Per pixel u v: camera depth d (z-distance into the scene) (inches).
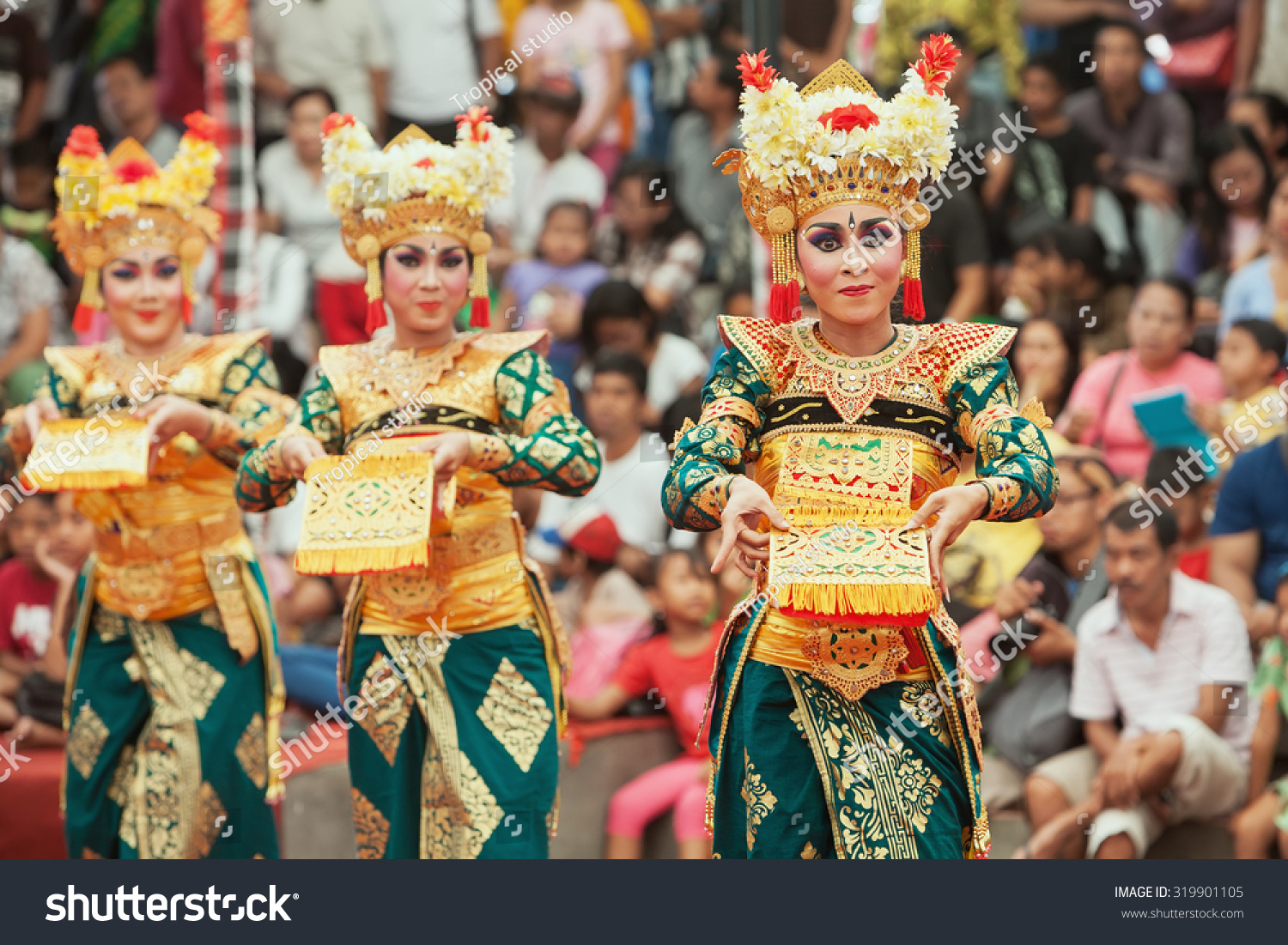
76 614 274.4
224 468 262.1
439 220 233.1
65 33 442.6
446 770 230.2
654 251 390.0
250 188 354.6
